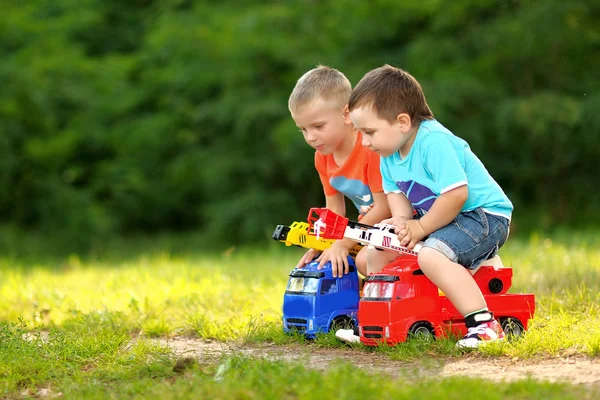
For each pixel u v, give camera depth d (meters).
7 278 14.62
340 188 7.95
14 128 30.59
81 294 11.33
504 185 30.56
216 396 5.09
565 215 29.75
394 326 6.57
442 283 6.56
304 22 30.66
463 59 28.28
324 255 7.59
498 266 7.20
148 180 33.72
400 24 30.00
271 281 11.91
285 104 28.75
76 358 6.82
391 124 6.78
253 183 30.42
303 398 4.82
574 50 28.75
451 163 6.65
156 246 30.30
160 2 34.97
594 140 28.05
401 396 4.75
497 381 5.33
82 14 33.00
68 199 31.67
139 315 9.25
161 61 33.38
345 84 7.58
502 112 26.48
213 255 23.16
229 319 8.74
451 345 6.36
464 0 27.62
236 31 29.67
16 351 6.93
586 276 10.13
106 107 32.00
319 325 7.34
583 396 4.79
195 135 31.98
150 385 5.70
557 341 6.30
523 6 27.67
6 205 33.09
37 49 31.44
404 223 6.83
